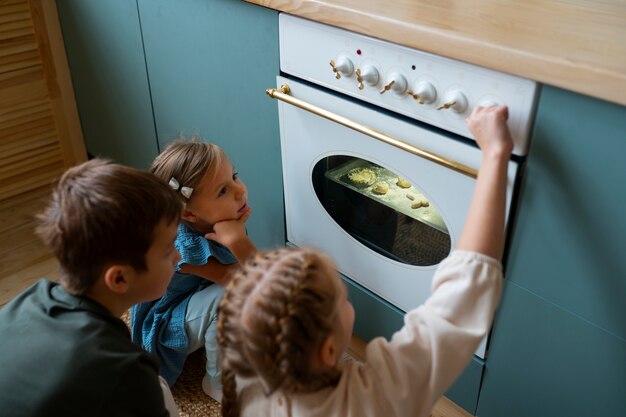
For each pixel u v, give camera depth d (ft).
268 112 4.60
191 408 4.76
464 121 3.31
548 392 3.73
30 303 3.07
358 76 3.69
